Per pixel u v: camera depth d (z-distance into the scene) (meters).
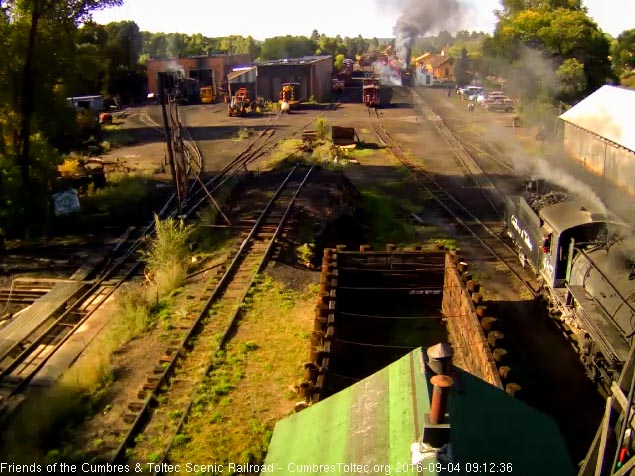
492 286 16.39
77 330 14.95
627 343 9.88
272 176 27.19
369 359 12.94
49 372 13.02
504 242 19.80
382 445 4.96
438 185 27.66
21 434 9.93
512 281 16.66
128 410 10.37
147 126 49.19
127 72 69.19
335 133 37.53
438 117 50.25
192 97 66.12
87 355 13.10
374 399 5.56
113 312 15.41
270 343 12.50
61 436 9.91
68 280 17.98
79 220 23.08
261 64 63.81
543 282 14.73
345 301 15.09
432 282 15.30
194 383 11.07
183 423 9.92
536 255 15.12
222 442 9.48
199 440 9.54
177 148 22.86
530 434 5.37
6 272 18.73
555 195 15.67
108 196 25.70
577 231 12.81
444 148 36.78
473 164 31.98
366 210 24.28
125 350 12.59
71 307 16.19
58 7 22.78
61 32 23.25
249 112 55.03
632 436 6.98
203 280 16.06
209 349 12.29
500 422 5.36
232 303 14.40
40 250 20.41
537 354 12.88
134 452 9.34
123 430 9.87
